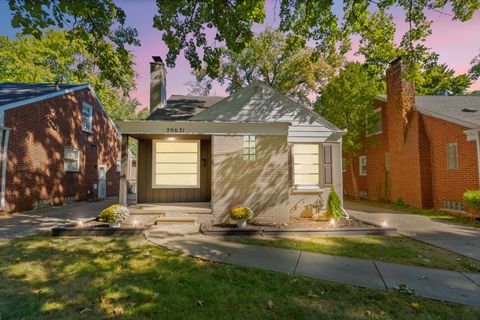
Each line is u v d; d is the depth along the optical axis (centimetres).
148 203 939
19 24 530
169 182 974
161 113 986
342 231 659
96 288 342
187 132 795
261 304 306
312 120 938
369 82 1465
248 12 589
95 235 629
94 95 1558
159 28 682
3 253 482
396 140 1259
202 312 288
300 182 925
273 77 2186
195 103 1150
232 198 774
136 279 371
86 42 745
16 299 311
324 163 918
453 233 675
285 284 361
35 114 1077
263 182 782
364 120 1455
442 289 349
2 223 772
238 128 795
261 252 507
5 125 931
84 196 1442
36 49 1945
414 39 859
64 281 362
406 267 431
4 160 923
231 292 335
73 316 277
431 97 1345
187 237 610
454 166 999
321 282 368
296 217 884
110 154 1794
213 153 786
